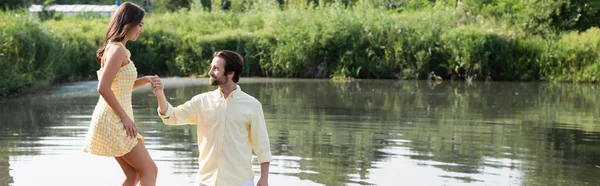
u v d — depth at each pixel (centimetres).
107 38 466
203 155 449
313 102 1292
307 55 2012
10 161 712
